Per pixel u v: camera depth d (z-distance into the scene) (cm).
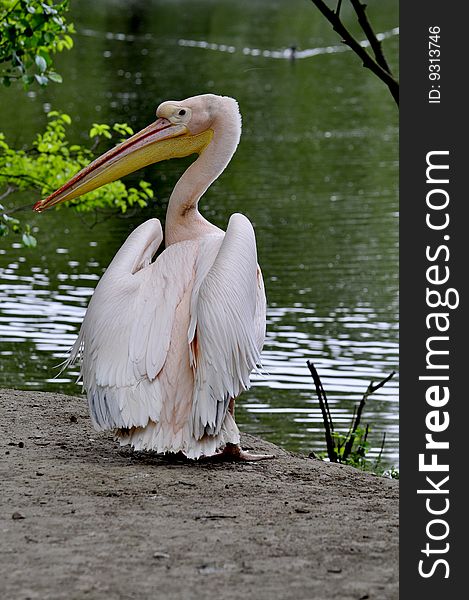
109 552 641
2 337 1961
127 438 855
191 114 959
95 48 6469
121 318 855
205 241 902
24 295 2273
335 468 905
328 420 1430
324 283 2428
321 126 4522
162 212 3195
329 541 671
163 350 850
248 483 818
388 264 2597
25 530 680
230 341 832
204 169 956
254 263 864
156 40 6938
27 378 1734
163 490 786
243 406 1644
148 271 887
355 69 5953
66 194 970
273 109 4862
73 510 725
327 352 1934
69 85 5122
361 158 3925
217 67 5897
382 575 613
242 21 8012
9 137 3844
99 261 2609
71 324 2062
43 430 994
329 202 3284
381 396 1694
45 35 1347
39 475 820
